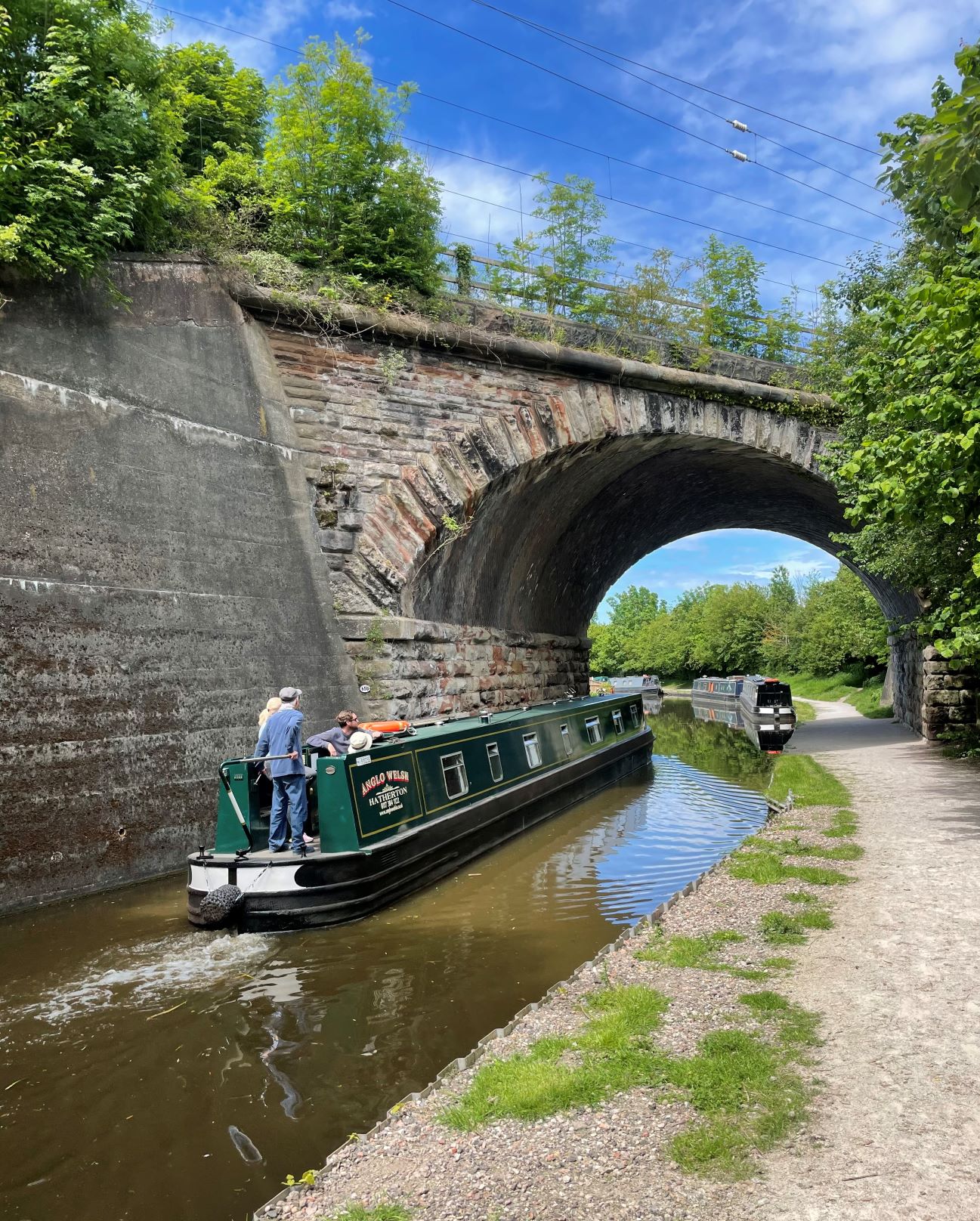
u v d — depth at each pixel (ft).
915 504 28.91
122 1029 18.30
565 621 77.20
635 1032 14.71
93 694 29.43
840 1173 10.32
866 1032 14.08
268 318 41.04
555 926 25.20
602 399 51.60
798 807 36.94
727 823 40.65
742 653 209.67
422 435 45.14
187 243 39.22
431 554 45.03
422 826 30.45
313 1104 15.01
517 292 53.11
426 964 21.99
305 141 46.14
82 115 32.83
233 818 26.68
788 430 58.80
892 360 33.42
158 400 34.53
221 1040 17.69
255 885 24.79
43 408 30.07
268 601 37.52
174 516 34.01
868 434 41.39
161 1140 13.98
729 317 60.29
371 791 27.99
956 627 33.50
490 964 21.94
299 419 41.88
